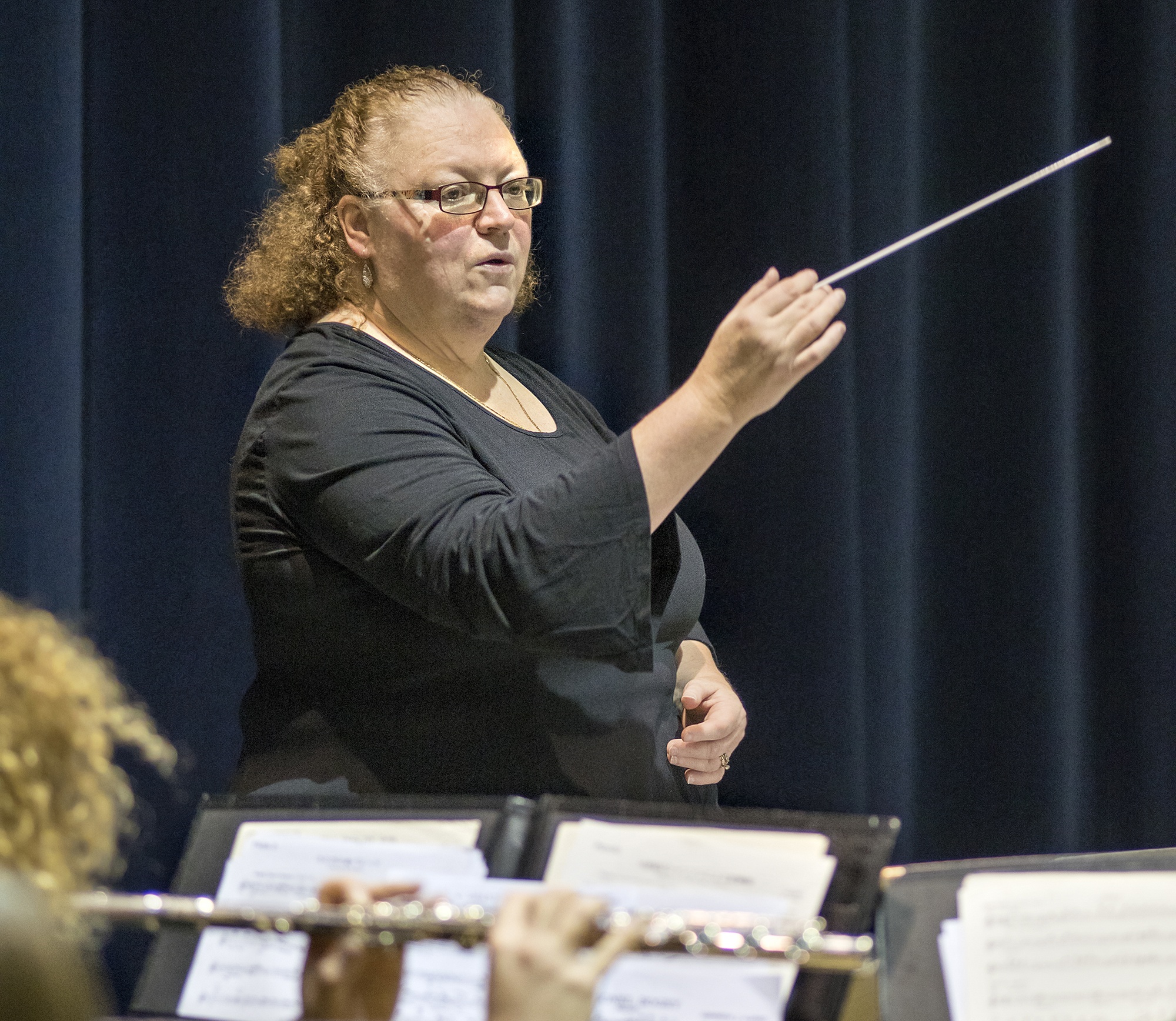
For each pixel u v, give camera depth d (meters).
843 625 8.60
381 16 7.88
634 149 8.27
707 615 8.65
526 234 6.20
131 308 7.36
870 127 9.04
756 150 8.69
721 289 8.72
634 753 5.81
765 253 8.67
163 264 7.38
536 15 8.18
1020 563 9.18
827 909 4.25
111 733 3.68
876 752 8.95
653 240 8.30
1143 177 9.31
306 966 3.83
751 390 5.09
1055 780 9.14
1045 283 9.15
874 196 9.02
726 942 3.90
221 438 7.46
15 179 7.05
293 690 5.80
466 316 6.02
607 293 8.23
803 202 8.64
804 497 8.62
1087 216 9.52
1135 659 9.37
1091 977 3.95
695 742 6.04
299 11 7.89
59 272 7.11
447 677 5.62
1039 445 9.16
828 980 4.20
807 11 8.65
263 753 5.78
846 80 8.74
